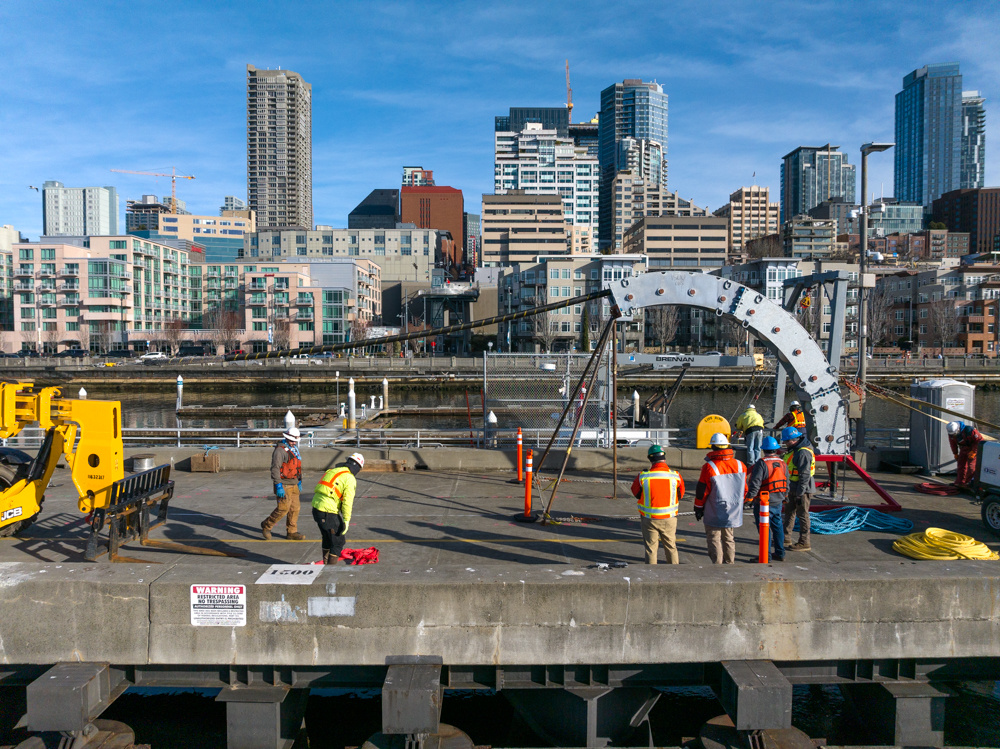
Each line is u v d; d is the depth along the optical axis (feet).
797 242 504.84
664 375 199.82
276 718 21.88
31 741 20.88
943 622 22.07
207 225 654.53
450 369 220.64
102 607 21.71
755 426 31.83
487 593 21.47
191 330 369.71
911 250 617.21
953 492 39.93
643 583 21.56
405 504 38.37
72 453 27.35
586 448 49.83
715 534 24.91
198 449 49.37
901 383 219.41
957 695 24.77
